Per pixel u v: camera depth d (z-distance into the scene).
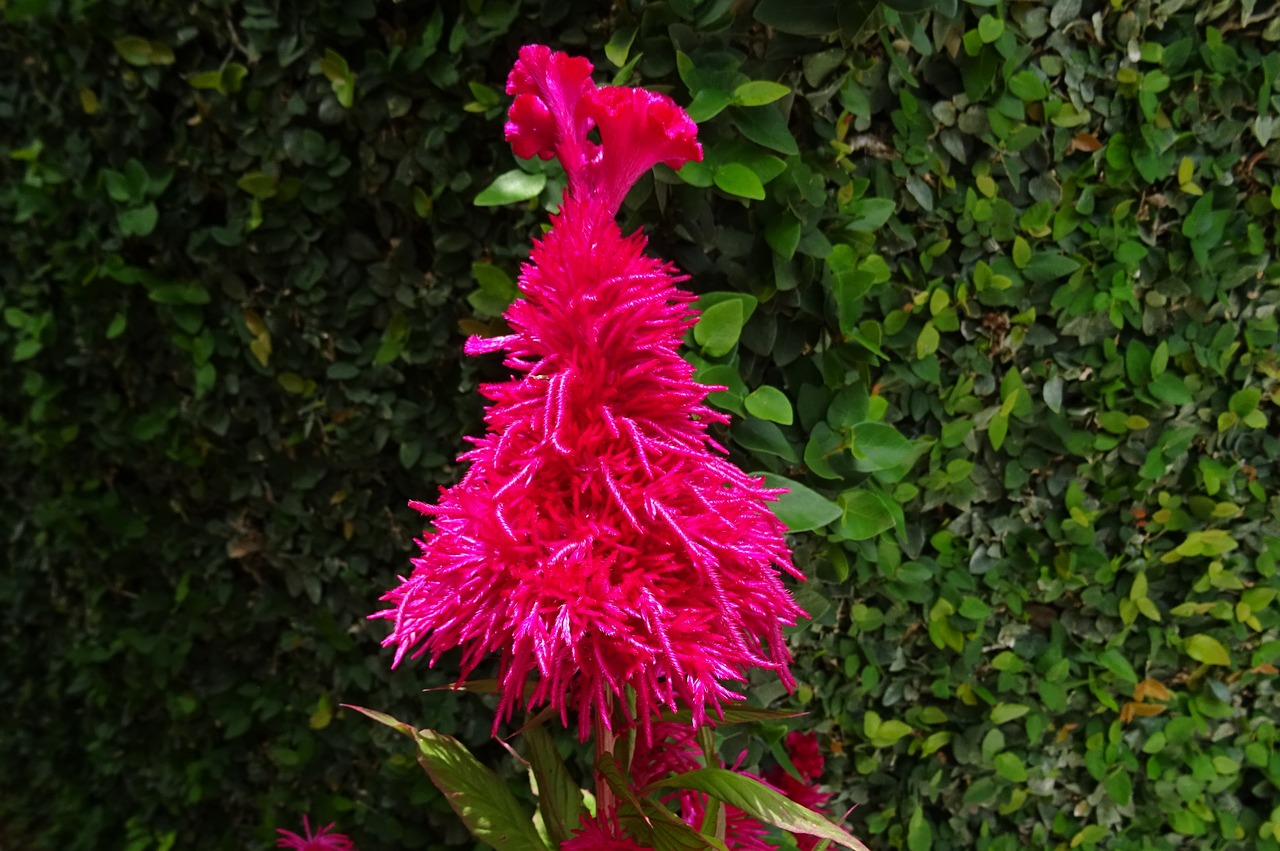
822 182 1.06
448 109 1.23
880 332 1.16
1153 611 1.36
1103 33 1.20
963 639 1.35
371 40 1.26
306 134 1.31
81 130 1.60
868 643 1.33
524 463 0.63
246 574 1.69
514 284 1.19
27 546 2.10
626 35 1.03
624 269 0.65
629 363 0.66
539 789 0.82
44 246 1.76
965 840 1.45
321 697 1.60
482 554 0.60
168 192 1.51
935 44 1.12
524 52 0.68
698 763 0.85
